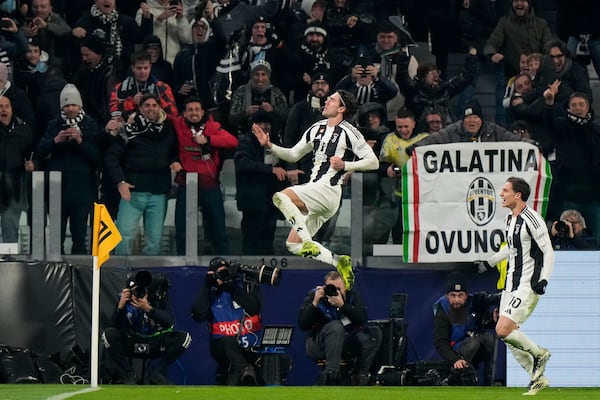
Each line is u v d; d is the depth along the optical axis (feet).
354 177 135.33
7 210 132.98
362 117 139.23
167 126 135.03
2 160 135.95
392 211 135.33
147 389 104.53
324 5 154.81
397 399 94.48
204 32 148.46
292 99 152.76
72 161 134.10
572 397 100.07
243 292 123.54
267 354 123.95
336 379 121.90
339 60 152.76
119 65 150.10
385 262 135.44
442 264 135.95
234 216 135.54
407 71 150.51
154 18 159.12
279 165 137.59
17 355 123.44
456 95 157.17
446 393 103.60
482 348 127.34
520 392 107.96
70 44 153.38
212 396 95.09
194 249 135.13
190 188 134.72
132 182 134.41
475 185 134.62
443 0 162.71
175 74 150.51
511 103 146.00
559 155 139.23
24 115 140.05
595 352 128.88
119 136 134.41
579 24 164.04
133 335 122.52
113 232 111.65
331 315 124.67
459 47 165.17
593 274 129.39
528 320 128.98
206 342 134.10
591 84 170.09
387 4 163.32
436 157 134.51
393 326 126.72
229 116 143.54
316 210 100.89
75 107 134.41
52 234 133.49
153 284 122.11
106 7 151.94
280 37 156.76
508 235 104.37
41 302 129.39
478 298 127.54
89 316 131.34
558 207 138.92
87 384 120.16
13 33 145.48
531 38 159.02
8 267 128.88
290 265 135.95
